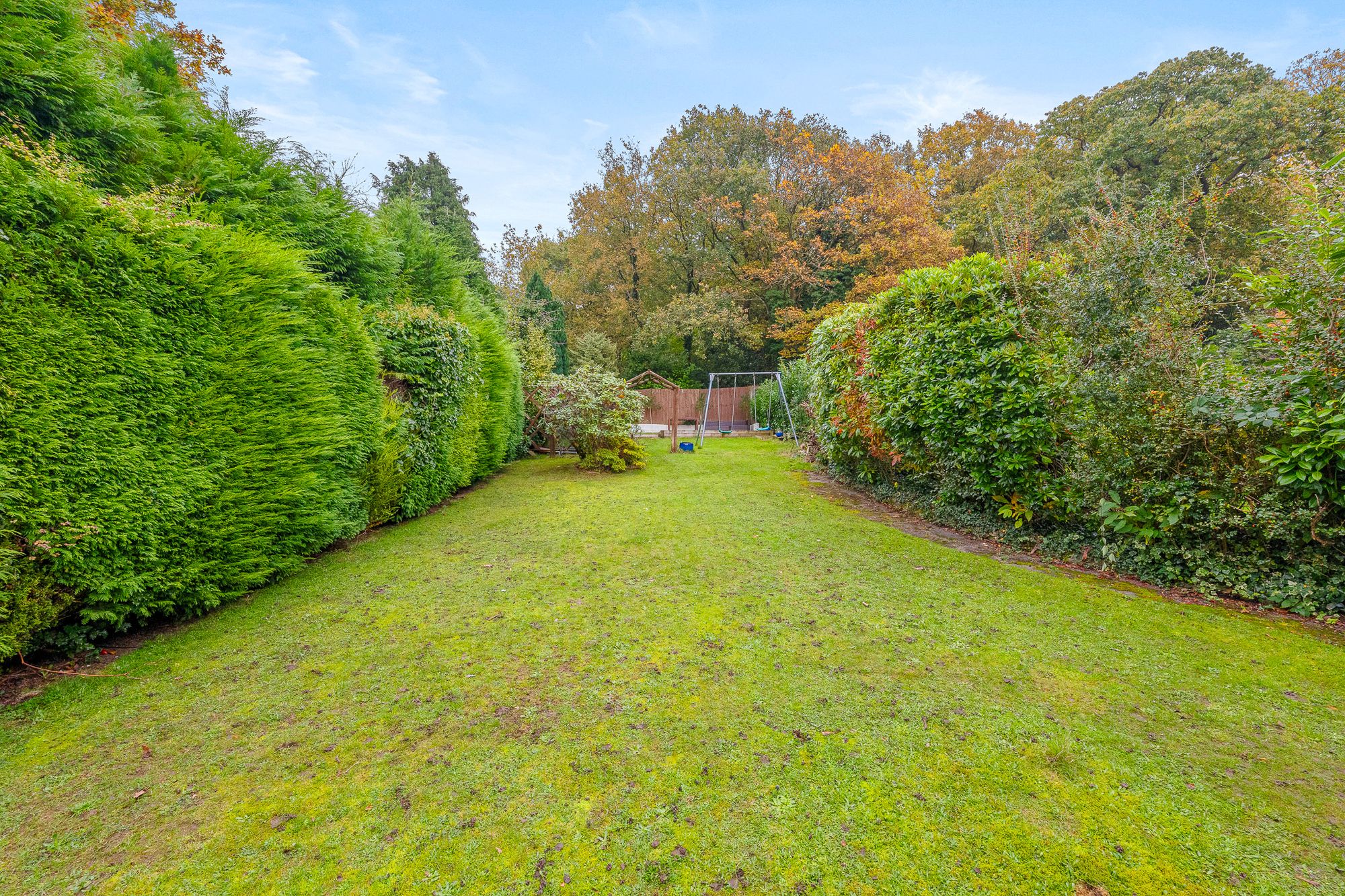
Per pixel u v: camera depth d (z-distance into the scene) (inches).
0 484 93.1
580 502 269.9
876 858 63.5
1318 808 71.0
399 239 327.0
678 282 974.4
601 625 128.5
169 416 118.2
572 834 67.6
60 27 151.6
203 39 374.9
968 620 130.2
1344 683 101.8
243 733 88.2
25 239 96.3
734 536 205.2
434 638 122.3
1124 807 71.4
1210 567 144.5
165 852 64.9
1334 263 122.3
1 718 91.0
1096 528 170.4
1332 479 122.8
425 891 59.8
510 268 881.5
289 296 151.3
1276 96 541.3
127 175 163.2
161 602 121.5
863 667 108.0
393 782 76.7
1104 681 103.0
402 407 224.7
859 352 266.1
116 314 108.3
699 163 888.9
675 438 514.3
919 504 239.9
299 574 164.1
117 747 84.4
